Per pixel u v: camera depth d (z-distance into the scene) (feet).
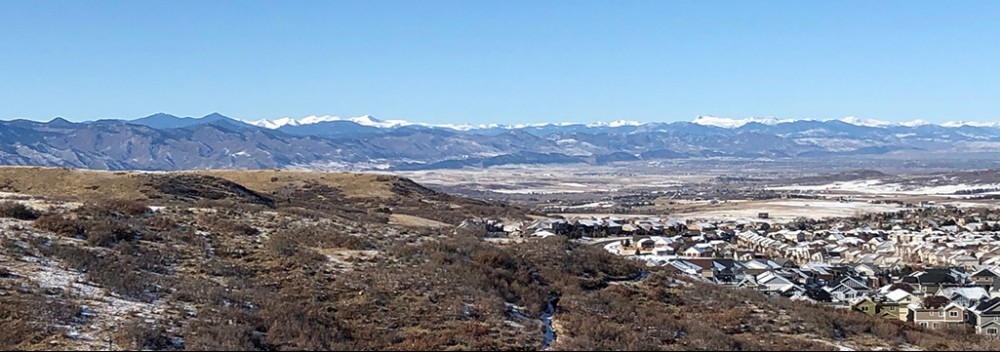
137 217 161.38
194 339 95.71
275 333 101.55
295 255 144.97
